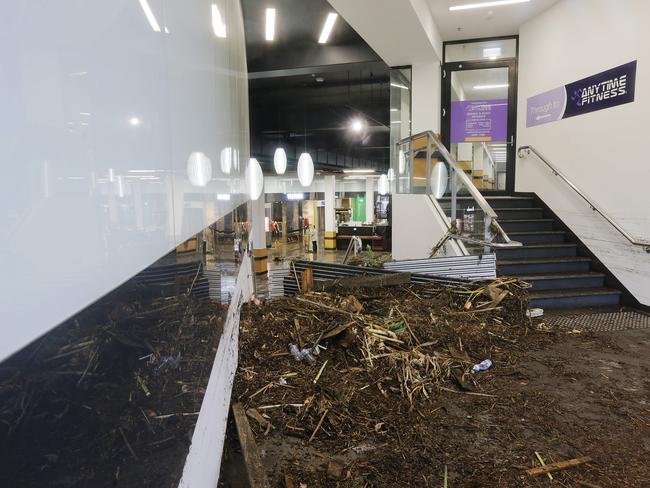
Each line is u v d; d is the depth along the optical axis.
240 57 3.97
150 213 0.78
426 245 5.80
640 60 4.55
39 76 0.43
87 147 0.53
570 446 2.04
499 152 7.15
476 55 7.20
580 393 2.58
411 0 4.79
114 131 0.62
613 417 2.31
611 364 3.03
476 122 7.22
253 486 1.62
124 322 0.63
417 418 2.24
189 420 1.01
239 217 3.01
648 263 4.54
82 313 0.50
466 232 4.92
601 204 5.15
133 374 0.66
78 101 0.51
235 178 2.66
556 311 4.57
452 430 2.16
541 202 6.33
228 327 2.05
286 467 1.84
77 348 0.49
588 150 5.36
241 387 2.41
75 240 0.49
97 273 0.55
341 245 17.89
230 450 1.94
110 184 0.60
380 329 3.00
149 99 0.80
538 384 2.68
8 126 0.38
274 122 12.36
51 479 0.44
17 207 0.39
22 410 0.39
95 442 0.53
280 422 2.14
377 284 4.08
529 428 2.19
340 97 11.71
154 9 0.85
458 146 7.34
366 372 2.61
